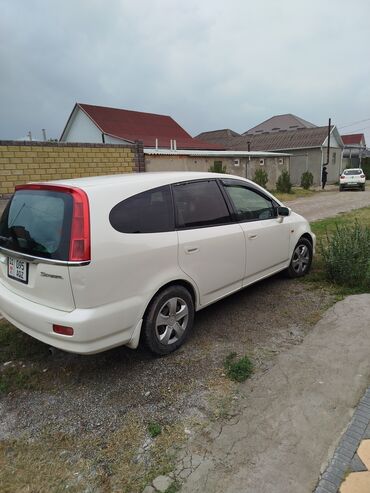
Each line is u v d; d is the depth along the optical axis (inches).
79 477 83.9
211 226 143.2
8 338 148.0
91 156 330.0
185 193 136.9
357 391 108.2
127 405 107.0
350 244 195.8
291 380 114.5
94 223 104.6
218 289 149.0
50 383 118.7
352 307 165.5
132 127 1269.7
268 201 179.8
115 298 109.5
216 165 770.8
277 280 204.1
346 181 916.6
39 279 109.1
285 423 96.9
